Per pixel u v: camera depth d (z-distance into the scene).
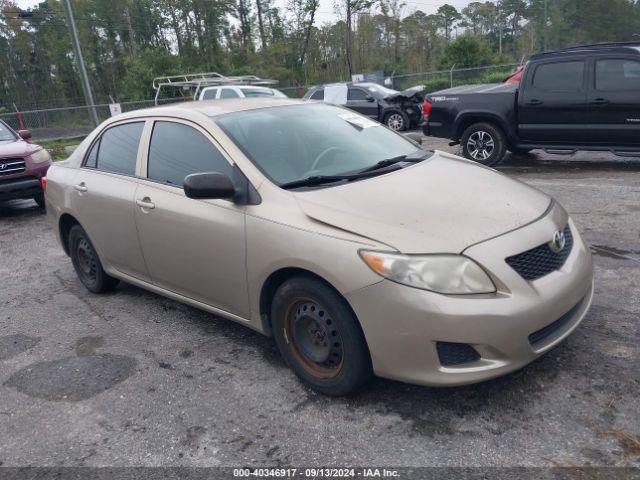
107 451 3.01
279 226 3.27
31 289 5.63
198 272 3.87
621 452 2.66
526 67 9.05
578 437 2.78
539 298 2.91
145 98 43.28
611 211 6.41
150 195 4.13
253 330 4.03
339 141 4.08
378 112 17.11
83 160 5.05
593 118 8.55
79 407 3.44
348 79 52.94
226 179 3.40
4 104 67.50
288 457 2.83
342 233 3.04
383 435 2.92
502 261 2.89
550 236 3.14
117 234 4.52
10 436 3.23
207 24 60.78
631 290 4.32
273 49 55.53
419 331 2.81
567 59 8.65
